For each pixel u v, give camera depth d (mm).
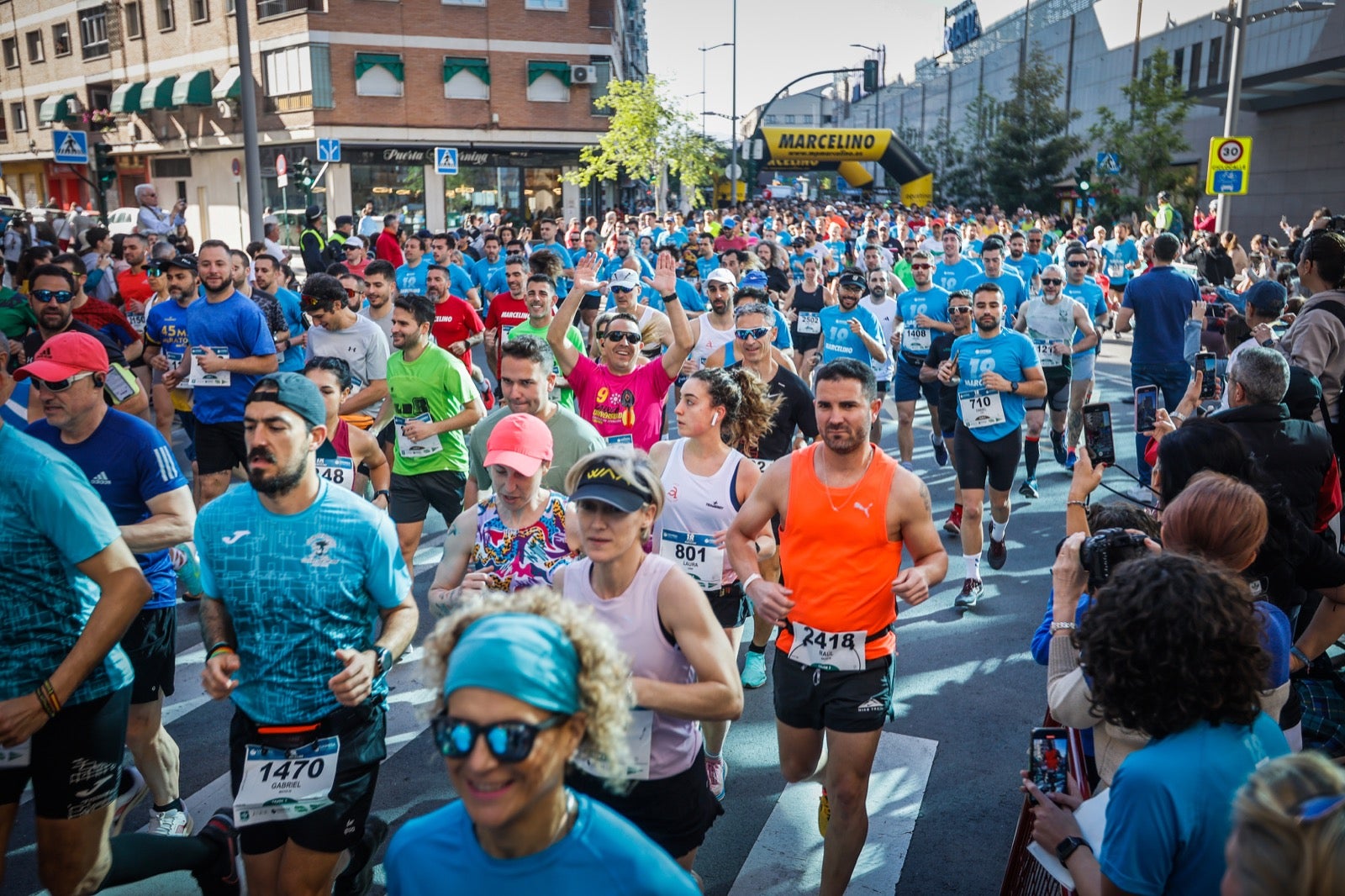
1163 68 36750
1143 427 4406
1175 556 2283
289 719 3107
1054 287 9523
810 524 3621
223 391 6887
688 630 2930
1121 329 9391
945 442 9383
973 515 6672
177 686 5648
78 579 3145
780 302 12703
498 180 36406
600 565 3021
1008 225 25875
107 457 3773
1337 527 6477
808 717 3695
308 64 33250
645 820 3059
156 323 7293
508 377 4816
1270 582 3574
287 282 12766
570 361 6039
